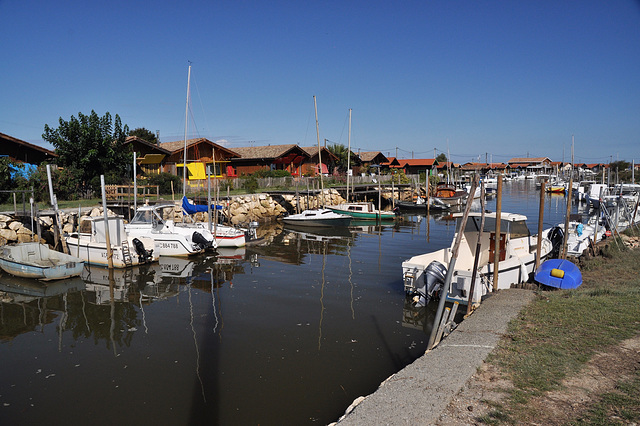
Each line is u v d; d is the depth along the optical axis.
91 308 12.03
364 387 7.41
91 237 17.67
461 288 10.40
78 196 27.42
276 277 15.55
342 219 31.08
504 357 6.06
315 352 8.85
